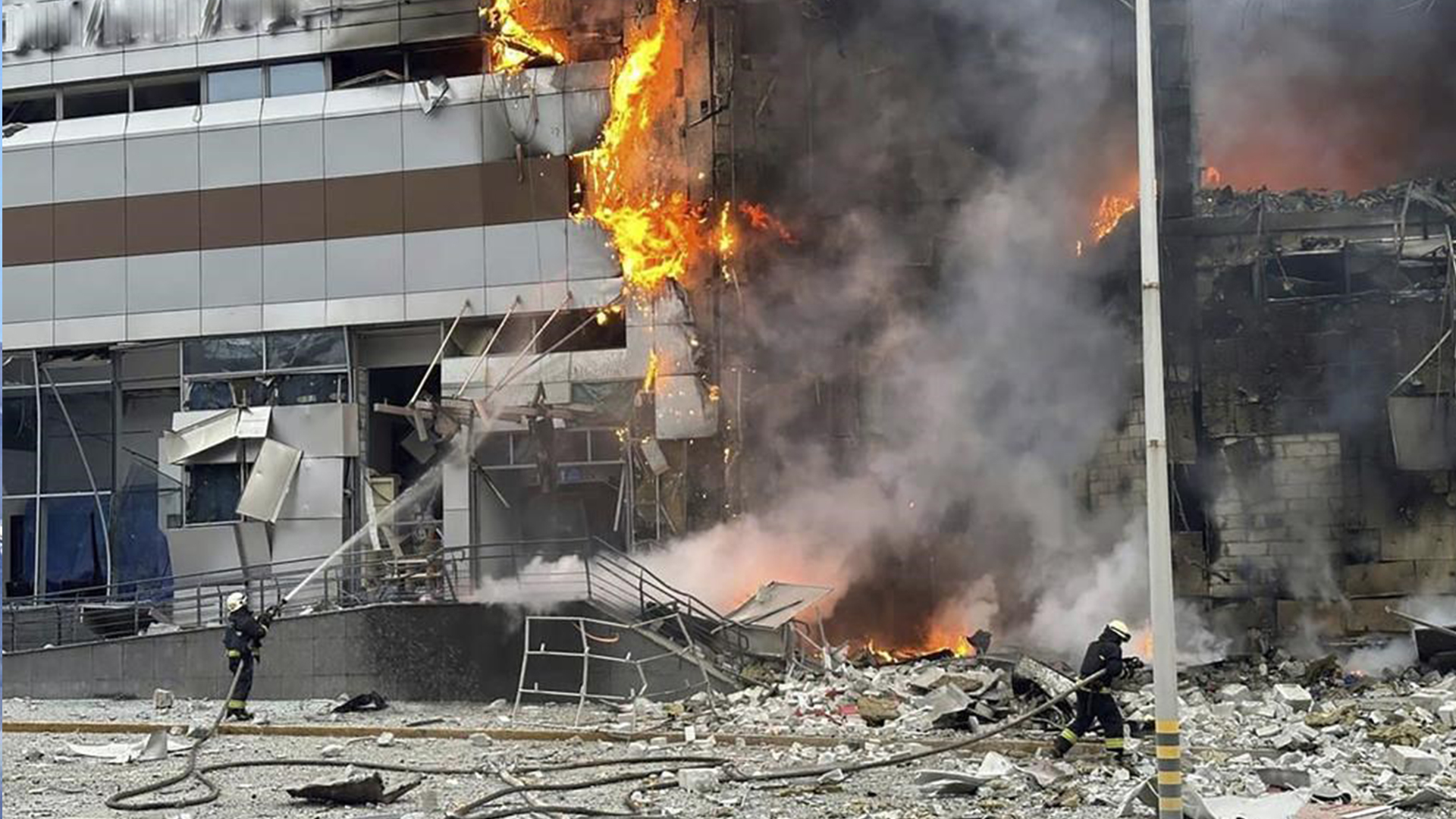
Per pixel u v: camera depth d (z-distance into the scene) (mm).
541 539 35125
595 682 27109
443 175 35969
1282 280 29938
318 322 36406
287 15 37438
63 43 38906
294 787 16984
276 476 36250
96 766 20219
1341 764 17922
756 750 20797
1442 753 18562
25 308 38031
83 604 34156
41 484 39906
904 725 22594
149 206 37594
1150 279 13297
